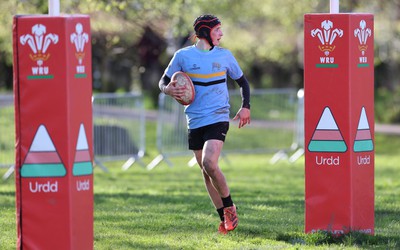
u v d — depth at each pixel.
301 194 36.16
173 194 36.00
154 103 103.38
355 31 22.48
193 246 22.45
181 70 23.41
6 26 52.97
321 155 22.97
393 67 103.81
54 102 19.03
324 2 79.00
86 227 19.75
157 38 58.03
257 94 58.53
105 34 52.00
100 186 40.84
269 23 102.00
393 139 79.50
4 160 47.88
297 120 58.81
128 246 22.56
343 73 22.53
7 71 101.94
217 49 23.41
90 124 19.69
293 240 23.14
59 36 18.83
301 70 123.25
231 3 81.12
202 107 23.12
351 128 22.67
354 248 21.70
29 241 19.45
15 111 19.25
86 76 19.45
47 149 19.19
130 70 104.12
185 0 54.06
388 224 26.53
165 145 54.09
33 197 19.34
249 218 27.66
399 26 80.06
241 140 58.06
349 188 22.83
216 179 23.23
